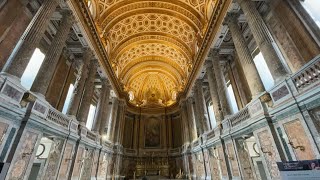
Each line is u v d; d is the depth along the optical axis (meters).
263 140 7.75
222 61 16.23
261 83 8.62
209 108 22.70
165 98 33.44
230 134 10.84
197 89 20.16
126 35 23.14
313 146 5.44
